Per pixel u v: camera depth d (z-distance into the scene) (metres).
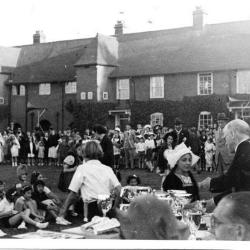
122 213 3.32
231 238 3.19
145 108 46.66
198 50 47.62
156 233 3.12
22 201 11.04
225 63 44.16
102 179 7.71
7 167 30.78
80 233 5.40
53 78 56.03
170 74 47.16
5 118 59.25
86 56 51.19
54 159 33.44
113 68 51.50
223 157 12.94
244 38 46.25
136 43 53.19
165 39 51.69
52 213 11.51
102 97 50.66
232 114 41.78
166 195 6.53
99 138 11.27
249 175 6.24
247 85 43.00
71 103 51.75
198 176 23.62
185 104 44.31
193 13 50.56
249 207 3.21
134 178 10.57
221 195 6.25
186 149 7.56
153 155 27.36
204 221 5.80
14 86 59.38
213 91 44.66
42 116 56.78
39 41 64.88
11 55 61.94
